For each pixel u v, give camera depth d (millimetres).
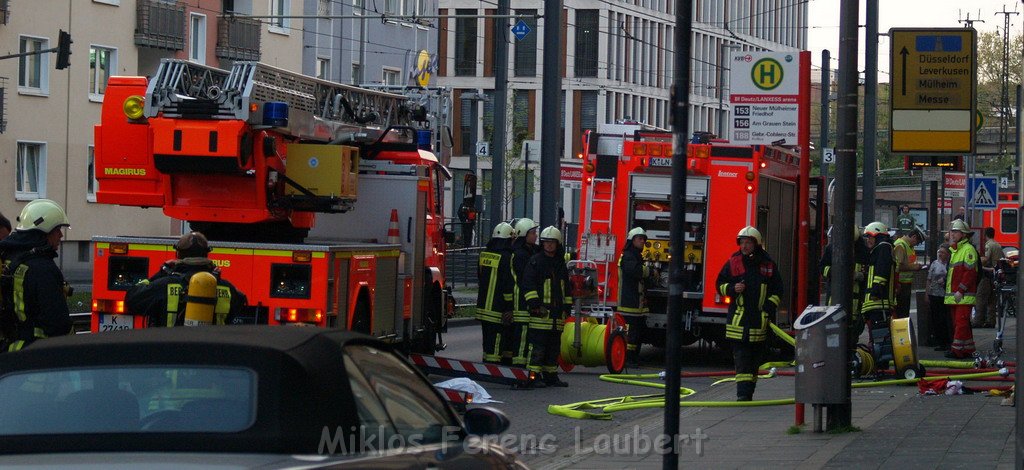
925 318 45969
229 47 93125
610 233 40719
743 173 39625
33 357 9852
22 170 80375
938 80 25203
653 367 40188
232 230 31547
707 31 147000
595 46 138000
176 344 9758
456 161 140125
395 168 33969
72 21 82562
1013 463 19969
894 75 25312
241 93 29141
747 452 21859
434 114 48062
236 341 9758
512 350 35719
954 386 30094
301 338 10031
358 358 10500
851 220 23766
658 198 40500
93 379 9609
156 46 88000
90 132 84812
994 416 25797
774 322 29438
